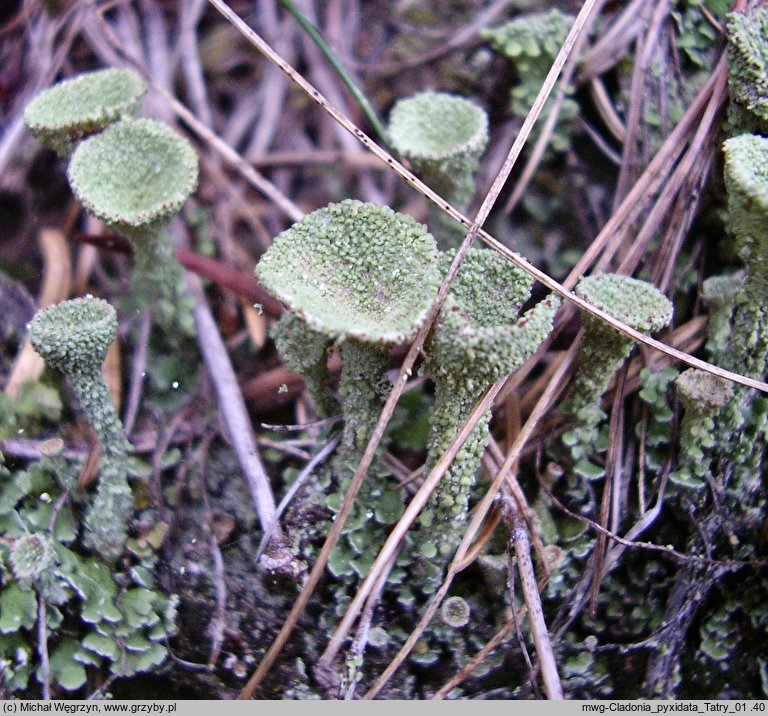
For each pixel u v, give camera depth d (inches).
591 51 2.2
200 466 2.0
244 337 2.2
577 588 1.8
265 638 1.8
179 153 1.9
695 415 1.8
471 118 2.0
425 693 1.8
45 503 1.8
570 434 1.9
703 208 2.0
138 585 1.8
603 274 1.8
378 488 1.8
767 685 2.0
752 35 1.9
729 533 1.9
